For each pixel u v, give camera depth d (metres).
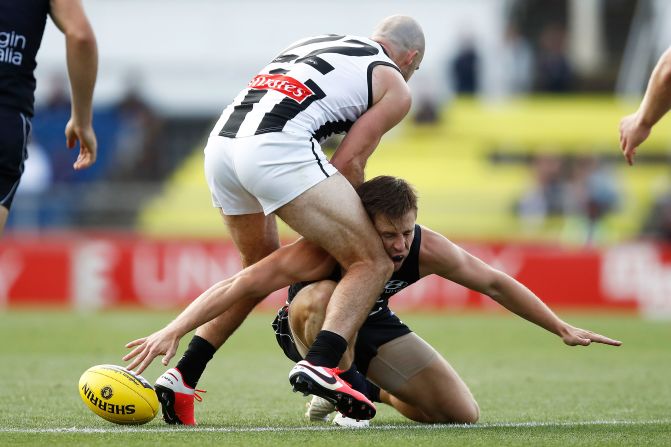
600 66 86.81
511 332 45.25
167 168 83.38
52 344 38.06
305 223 17.39
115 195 67.81
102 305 55.81
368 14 94.69
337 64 18.19
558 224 65.50
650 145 78.44
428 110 82.81
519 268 55.78
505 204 68.88
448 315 54.88
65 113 75.00
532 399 24.25
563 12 87.75
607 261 55.56
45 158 73.25
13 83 16.47
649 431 18.17
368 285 17.39
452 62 84.56
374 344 18.86
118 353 35.03
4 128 16.31
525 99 84.56
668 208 64.56
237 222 18.98
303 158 17.38
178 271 55.41
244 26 95.88
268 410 21.75
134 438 16.47
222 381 27.62
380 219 17.42
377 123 18.12
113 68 88.06
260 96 17.98
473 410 19.45
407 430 18.02
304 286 18.42
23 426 18.22
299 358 19.52
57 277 56.19
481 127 83.00
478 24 91.25
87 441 16.12
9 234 63.44
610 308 55.44
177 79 87.94
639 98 85.69
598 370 31.44
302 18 95.12
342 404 16.80
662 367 32.50
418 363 18.95
